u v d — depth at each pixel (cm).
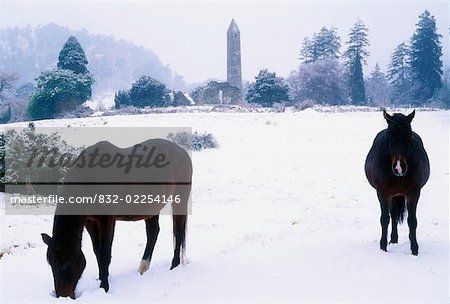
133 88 7112
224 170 1980
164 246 915
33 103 5772
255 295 569
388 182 720
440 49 8612
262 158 2248
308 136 2909
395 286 579
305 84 8100
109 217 630
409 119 676
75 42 7131
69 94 5722
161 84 7175
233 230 1015
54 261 588
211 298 568
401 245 786
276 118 3666
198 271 685
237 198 1440
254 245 841
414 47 8662
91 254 880
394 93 9444
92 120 3666
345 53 9231
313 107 5197
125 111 4781
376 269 647
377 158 733
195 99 7219
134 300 582
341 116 3869
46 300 583
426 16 8619
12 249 950
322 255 728
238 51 9594
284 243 837
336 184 1619
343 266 666
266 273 652
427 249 755
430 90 8469
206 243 906
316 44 10344
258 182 1716
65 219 593
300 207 1269
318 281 607
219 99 6906
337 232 939
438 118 3669
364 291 565
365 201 1307
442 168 1823
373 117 3816
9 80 6762
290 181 1714
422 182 722
